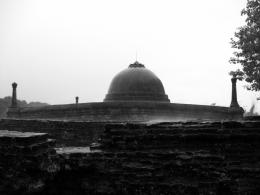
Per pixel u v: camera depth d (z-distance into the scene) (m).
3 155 6.10
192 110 18.41
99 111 17.42
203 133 6.96
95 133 14.58
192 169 6.66
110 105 17.19
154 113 17.14
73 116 18.20
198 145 6.98
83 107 17.88
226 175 6.54
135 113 16.94
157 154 6.86
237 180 6.52
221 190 6.46
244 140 6.87
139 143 7.14
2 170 6.03
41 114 19.69
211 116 19.17
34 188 6.16
